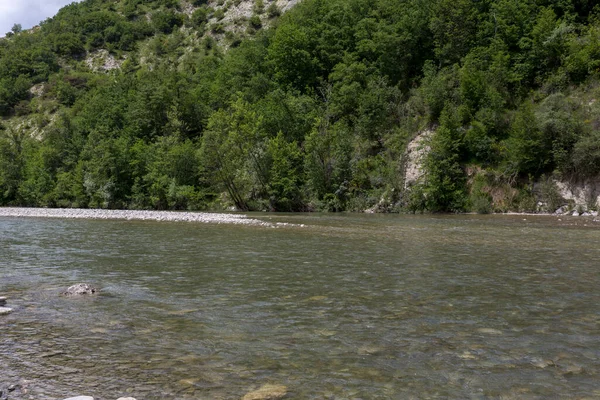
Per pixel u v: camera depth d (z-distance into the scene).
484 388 5.06
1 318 7.93
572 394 4.89
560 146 40.50
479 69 51.31
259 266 13.21
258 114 60.28
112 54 155.38
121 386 5.15
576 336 6.82
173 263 13.83
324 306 8.69
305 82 69.25
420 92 54.25
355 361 5.88
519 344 6.49
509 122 45.81
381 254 15.45
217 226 27.41
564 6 54.56
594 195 38.69
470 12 58.69
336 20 73.75
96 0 192.88
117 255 15.53
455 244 18.11
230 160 51.66
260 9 149.00
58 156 76.12
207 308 8.60
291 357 6.04
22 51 147.62
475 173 45.03
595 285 10.33
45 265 13.62
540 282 10.71
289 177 51.56
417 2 65.50
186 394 4.92
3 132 105.00
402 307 8.57
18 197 76.31
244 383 5.22
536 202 41.34
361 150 53.72
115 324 7.59
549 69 49.25
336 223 29.62
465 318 7.80
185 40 151.88
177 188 57.34
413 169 48.44
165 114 73.62
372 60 66.00
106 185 62.44
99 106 87.25
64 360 5.97
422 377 5.37
